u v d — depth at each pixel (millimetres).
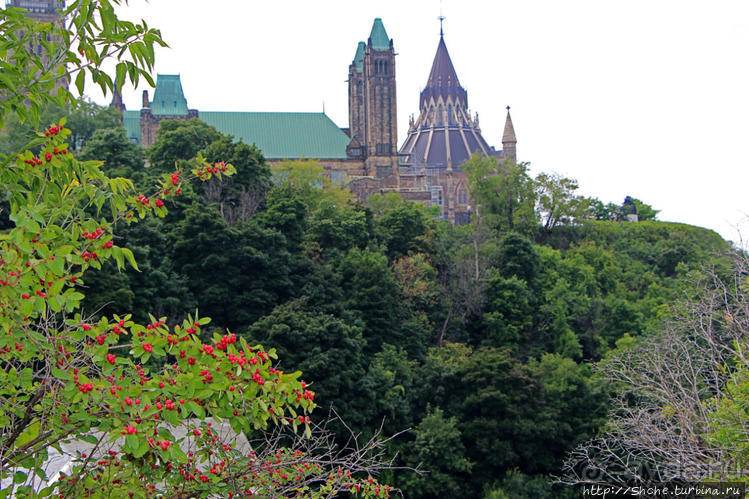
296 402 17031
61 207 17016
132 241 79562
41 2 187000
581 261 141375
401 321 102500
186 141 128250
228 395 15961
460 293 114562
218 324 89625
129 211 18969
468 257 124375
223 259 89750
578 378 88125
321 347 77625
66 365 16172
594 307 117500
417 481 77250
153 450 15375
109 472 17266
